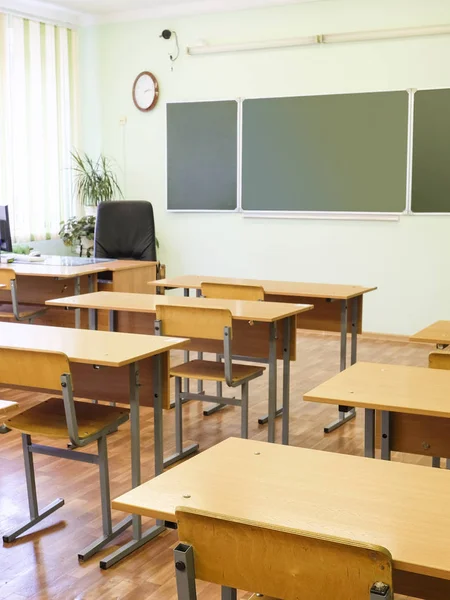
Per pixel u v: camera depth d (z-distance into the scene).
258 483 1.52
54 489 3.23
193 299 4.00
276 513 1.38
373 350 6.16
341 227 6.73
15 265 5.44
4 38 6.87
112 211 6.09
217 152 7.18
